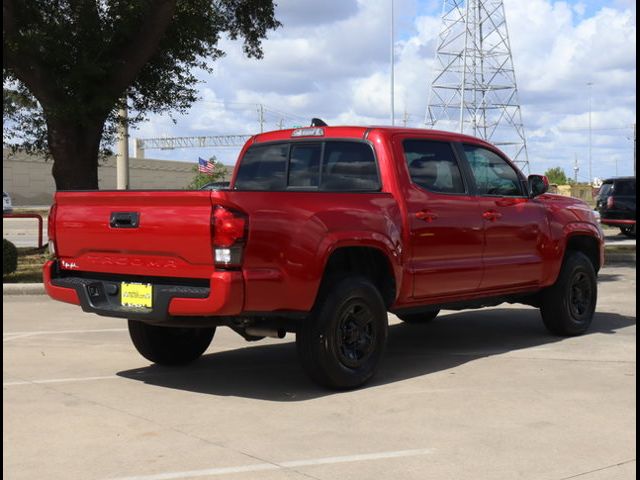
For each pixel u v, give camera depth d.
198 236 5.53
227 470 4.32
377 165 6.84
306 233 5.85
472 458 4.50
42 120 17.89
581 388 6.14
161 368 7.14
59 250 6.52
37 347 8.15
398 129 7.07
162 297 5.70
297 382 6.55
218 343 8.49
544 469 4.32
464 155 7.55
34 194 71.12
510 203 7.79
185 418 5.40
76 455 4.60
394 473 4.26
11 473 4.30
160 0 15.68
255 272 5.55
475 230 7.34
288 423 5.26
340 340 6.08
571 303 8.48
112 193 6.05
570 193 55.56
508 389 6.14
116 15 15.60
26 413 5.54
